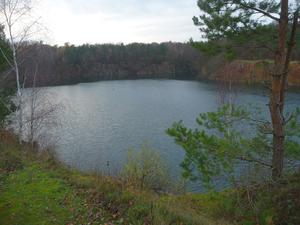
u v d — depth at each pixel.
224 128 7.33
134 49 127.06
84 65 113.75
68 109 41.91
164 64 122.12
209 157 6.99
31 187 7.18
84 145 25.81
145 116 38.41
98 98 56.78
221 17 7.13
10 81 16.58
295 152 7.04
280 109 7.29
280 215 6.11
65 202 6.34
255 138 7.31
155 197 7.50
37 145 14.83
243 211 6.84
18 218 5.75
